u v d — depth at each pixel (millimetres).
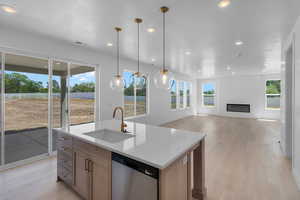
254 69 6672
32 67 3086
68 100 3656
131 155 1335
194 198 1981
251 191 2125
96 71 4219
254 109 8414
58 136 2340
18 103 2912
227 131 5566
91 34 2951
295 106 2408
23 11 2117
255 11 2076
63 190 2141
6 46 2682
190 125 6617
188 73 7996
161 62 5434
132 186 1369
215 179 2424
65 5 1966
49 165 2887
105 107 4387
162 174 1191
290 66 3189
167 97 7141
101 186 1651
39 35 3012
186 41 3311
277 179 2418
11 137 2824
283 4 1901
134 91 5516
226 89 9211
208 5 1944
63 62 3549
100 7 2012
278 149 3721
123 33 2893
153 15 2213
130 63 5184
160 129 2379
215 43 3418
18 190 2135
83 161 1875
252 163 2971
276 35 2932
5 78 2760
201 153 1939
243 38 3107
